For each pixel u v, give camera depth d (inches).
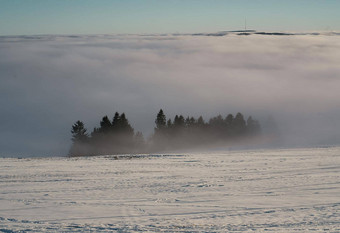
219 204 675.4
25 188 916.0
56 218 577.3
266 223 520.7
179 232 479.8
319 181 933.2
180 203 693.3
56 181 1045.8
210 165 1460.4
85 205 684.7
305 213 583.5
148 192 829.2
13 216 594.6
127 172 1263.5
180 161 1690.5
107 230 495.5
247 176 1081.4
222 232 474.0
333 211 594.6
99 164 1589.6
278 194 767.7
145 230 492.7
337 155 1744.6
